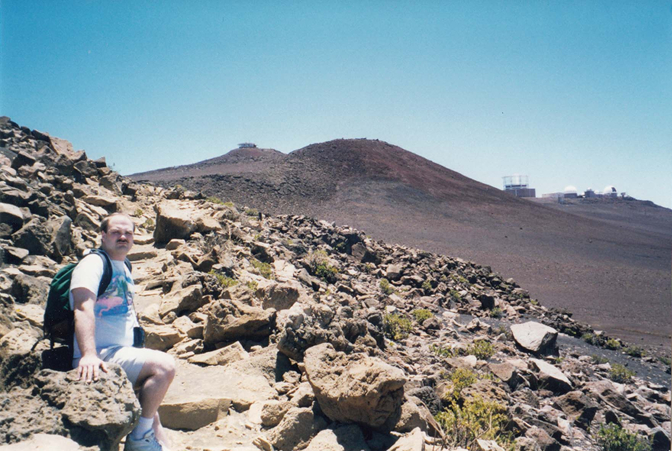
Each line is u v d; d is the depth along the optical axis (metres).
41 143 19.80
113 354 3.63
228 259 13.37
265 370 6.78
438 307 25.44
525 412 9.68
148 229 17.09
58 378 3.41
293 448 4.99
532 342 19.05
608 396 13.45
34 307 6.54
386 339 14.16
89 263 3.58
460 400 8.77
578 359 20.47
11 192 11.33
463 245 66.19
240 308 8.10
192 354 7.40
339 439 4.94
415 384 8.38
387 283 26.69
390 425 5.21
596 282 55.81
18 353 3.80
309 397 5.59
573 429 11.07
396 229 69.88
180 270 11.70
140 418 3.63
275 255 19.27
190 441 4.92
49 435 3.10
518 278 54.31
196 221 16.44
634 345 28.83
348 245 34.44
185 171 98.38
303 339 6.96
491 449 5.37
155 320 8.53
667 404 15.89
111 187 20.14
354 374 5.14
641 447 10.13
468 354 15.37
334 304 14.96
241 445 4.93
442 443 5.12
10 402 3.27
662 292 53.44
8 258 9.02
